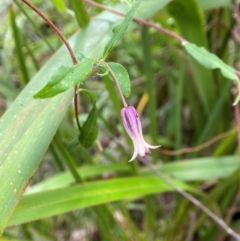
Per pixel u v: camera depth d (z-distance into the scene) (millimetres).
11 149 168
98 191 246
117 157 417
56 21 396
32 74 371
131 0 173
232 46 368
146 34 292
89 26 230
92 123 197
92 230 397
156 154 339
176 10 271
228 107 356
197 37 289
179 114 355
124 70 151
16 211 215
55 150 293
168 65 444
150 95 320
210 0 270
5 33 354
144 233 365
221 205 357
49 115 175
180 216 343
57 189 235
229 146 346
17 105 185
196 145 362
